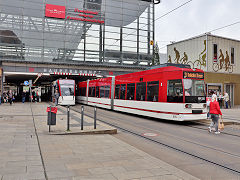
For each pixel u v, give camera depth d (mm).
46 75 33969
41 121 12797
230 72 29062
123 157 6180
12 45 32531
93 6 36594
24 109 20469
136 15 39281
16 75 35000
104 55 37031
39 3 33812
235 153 7383
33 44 33438
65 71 34375
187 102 13023
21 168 4980
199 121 15078
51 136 8859
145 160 5918
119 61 37969
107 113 19453
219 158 6793
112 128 10492
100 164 5516
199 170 5707
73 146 7344
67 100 27844
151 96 15297
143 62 39500
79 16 35781
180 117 13000
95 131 9867
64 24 34969
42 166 5168
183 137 9914
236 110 22328
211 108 11117
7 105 26062
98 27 36844
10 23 32531
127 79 18719
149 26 40062
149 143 8688
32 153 6246
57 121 12852
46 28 34094
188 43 30047
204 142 8984
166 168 5289
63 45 34906
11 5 32594
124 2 38438
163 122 14578
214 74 27484
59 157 6031
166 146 8234
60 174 4730
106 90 22688
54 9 34344
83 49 35938
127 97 18438
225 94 24922
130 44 38750
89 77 37344
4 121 12578
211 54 27516
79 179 4477
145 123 13961
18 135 8719
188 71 13305
